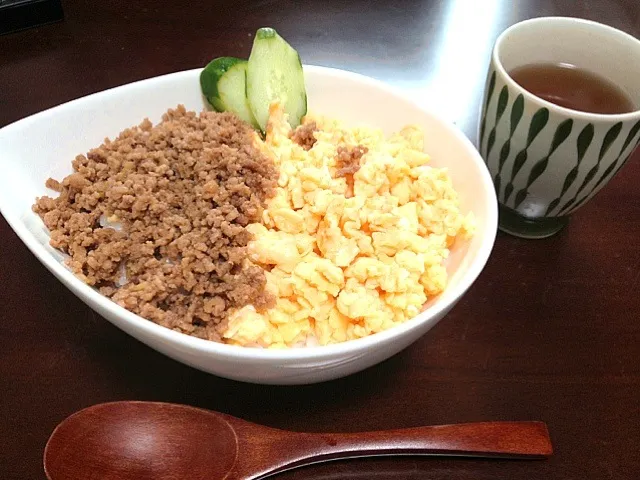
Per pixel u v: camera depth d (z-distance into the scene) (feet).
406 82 1.29
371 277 0.80
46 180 0.87
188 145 0.86
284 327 0.79
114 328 0.85
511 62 0.97
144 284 0.75
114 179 0.83
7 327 0.84
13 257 0.92
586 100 0.94
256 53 0.97
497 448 0.75
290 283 0.79
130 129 0.93
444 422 0.79
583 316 0.92
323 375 0.73
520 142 0.88
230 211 0.80
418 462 0.75
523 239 1.02
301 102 0.99
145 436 0.72
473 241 0.84
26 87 1.18
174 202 0.83
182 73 0.97
